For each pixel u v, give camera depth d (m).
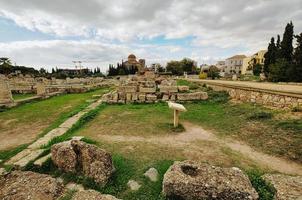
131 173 4.37
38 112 11.12
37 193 3.61
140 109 11.71
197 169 3.90
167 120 9.12
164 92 14.04
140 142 6.33
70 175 4.32
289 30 34.22
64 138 6.50
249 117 8.23
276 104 8.83
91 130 7.75
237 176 3.65
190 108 11.75
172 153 5.45
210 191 3.33
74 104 13.66
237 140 6.47
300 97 7.61
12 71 60.00
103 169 4.10
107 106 12.92
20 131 7.68
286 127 6.57
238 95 12.05
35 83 24.66
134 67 84.56
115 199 3.27
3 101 12.48
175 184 3.48
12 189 3.71
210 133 7.28
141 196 3.66
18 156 5.23
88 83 30.23
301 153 5.08
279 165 4.77
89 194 3.41
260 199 3.47
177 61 73.81
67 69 87.81
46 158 4.84
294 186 3.57
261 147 5.78
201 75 45.00
